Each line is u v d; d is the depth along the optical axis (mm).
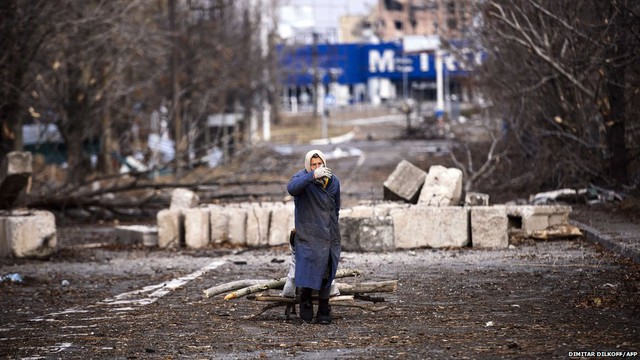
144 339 19844
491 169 62531
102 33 68938
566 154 56406
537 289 25625
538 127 60875
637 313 21188
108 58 72438
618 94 52844
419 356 17203
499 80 61844
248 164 74125
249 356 17688
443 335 19312
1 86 57812
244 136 107000
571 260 32062
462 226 38219
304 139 176500
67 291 28391
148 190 76438
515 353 17141
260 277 30438
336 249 21172
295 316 22344
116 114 89750
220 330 20641
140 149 89312
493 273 29438
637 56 45375
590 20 51156
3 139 64812
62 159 94000
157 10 95000
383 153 132875
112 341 19781
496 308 22672
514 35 55906
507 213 39875
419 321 21141
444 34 74438
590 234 38375
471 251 36688
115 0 66562
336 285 21922
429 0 80312
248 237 42062
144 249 42344
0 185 43969
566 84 56812
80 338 20250
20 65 58750
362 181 90688
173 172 80938
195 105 100250
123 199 64062
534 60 56375
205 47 108312
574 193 52594
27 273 33562
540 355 16891
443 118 164875
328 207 21062
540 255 34188
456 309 22703
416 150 130375
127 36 70125
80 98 73000
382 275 29562
